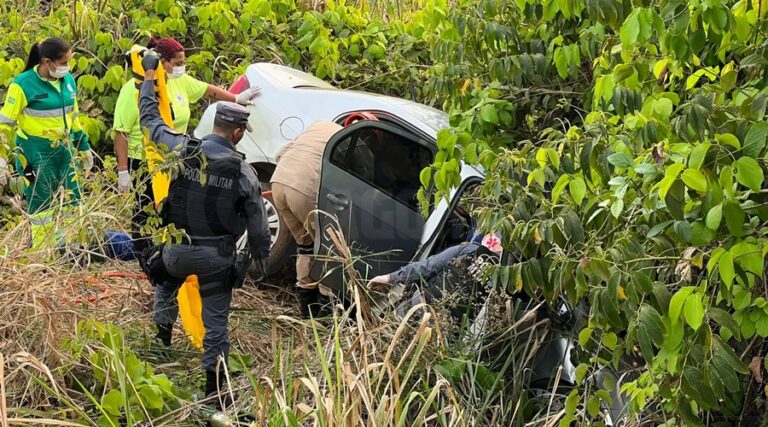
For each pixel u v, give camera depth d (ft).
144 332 17.67
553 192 12.85
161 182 17.61
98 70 26.30
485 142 17.47
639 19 12.37
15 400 14.71
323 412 12.92
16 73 25.79
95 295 18.39
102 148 26.37
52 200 18.63
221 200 16.05
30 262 16.70
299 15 28.84
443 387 15.11
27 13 28.58
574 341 15.38
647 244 12.25
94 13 26.76
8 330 15.46
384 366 13.58
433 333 15.80
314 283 18.13
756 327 11.32
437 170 17.38
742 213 10.34
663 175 11.09
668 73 13.50
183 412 15.46
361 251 19.20
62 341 15.61
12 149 18.69
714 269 11.18
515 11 17.87
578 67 17.46
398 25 29.12
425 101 26.07
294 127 22.27
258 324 19.56
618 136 12.76
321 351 13.64
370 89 28.32
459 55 18.62
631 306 11.33
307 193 19.54
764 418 12.76
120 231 19.24
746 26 12.01
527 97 18.03
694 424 11.60
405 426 14.51
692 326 10.65
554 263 12.94
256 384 13.98
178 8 27.12
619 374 14.35
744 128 10.77
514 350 15.64
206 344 16.43
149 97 17.93
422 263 17.15
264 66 24.02
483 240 17.17
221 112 16.30
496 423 14.88
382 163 19.65
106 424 14.46
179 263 16.20
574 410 13.12
